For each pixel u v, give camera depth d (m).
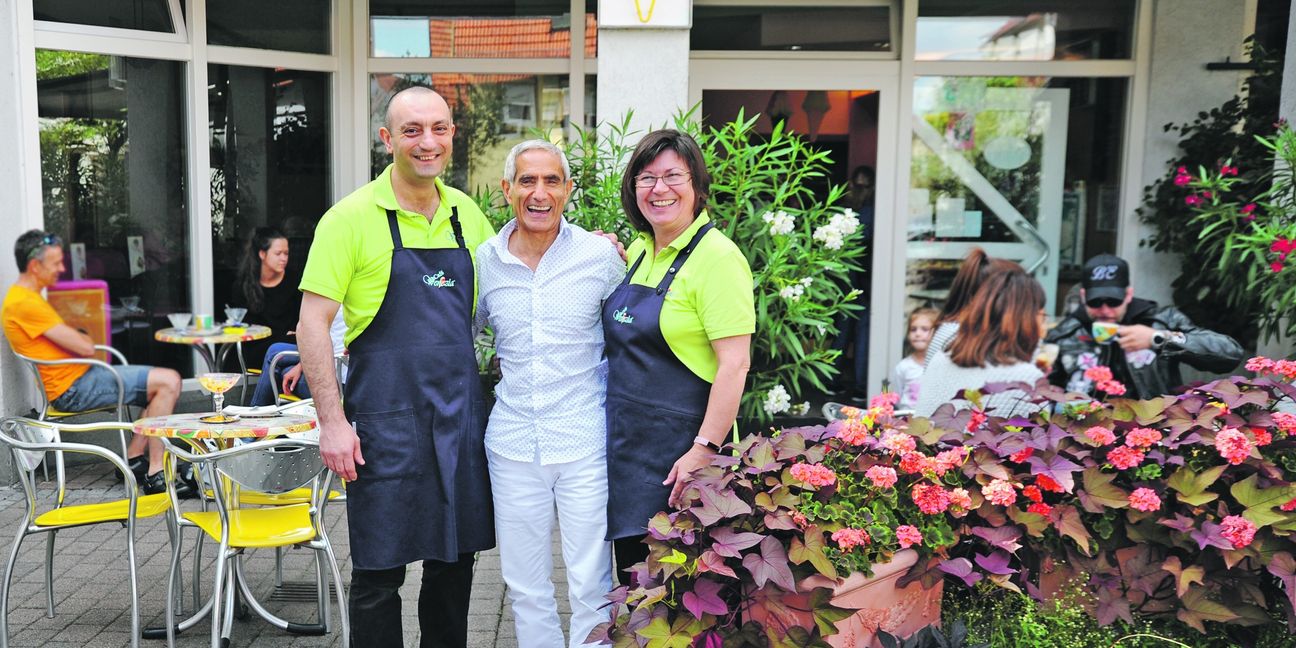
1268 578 2.81
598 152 4.90
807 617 2.35
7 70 5.54
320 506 3.46
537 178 2.76
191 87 6.32
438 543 2.91
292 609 3.95
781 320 4.54
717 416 2.70
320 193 6.90
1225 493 2.77
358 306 2.84
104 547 4.66
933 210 6.75
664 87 4.93
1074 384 3.58
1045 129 6.65
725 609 2.23
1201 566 2.70
